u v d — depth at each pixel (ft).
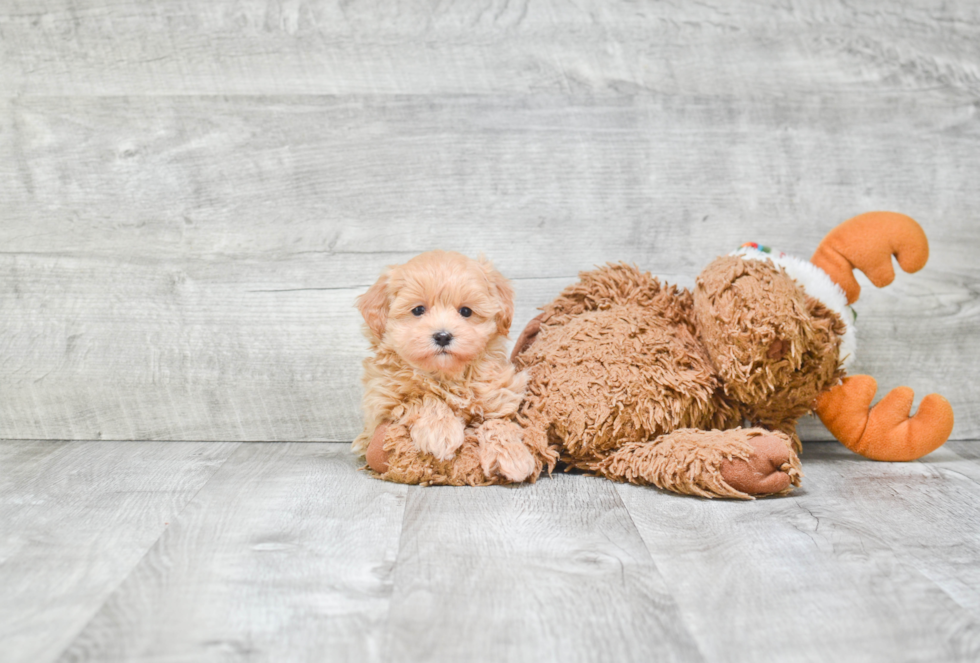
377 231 5.99
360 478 4.93
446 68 5.91
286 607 3.10
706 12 5.93
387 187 5.97
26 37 5.81
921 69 6.04
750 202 6.05
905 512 4.32
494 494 4.58
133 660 2.71
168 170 5.94
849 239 5.38
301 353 6.03
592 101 5.96
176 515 4.18
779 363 4.74
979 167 6.11
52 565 3.51
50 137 5.90
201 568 3.47
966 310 6.10
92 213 5.95
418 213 5.98
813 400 5.10
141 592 3.23
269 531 3.93
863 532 3.98
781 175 6.05
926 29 6.03
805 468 5.29
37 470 5.12
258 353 6.02
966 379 6.12
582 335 5.07
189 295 5.99
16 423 6.03
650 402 4.82
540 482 4.86
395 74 5.90
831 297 5.11
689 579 3.38
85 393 6.01
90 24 5.82
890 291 6.10
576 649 2.81
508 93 5.93
